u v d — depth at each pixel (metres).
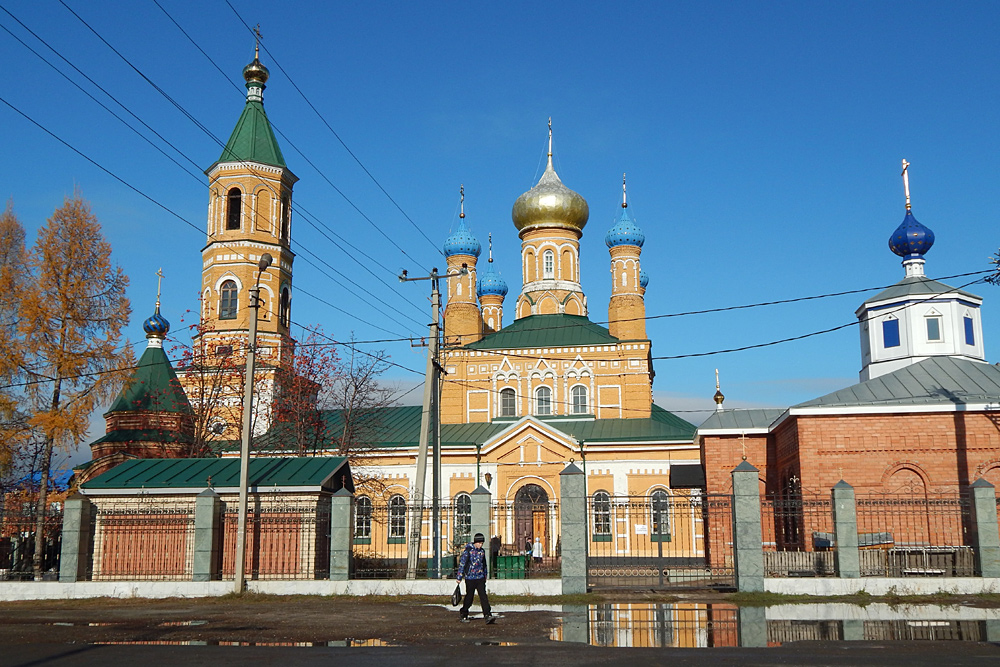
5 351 36.09
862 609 21.23
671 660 14.31
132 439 45.12
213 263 52.47
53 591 26.11
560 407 52.78
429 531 46.91
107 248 38.59
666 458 46.75
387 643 16.62
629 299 54.75
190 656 14.98
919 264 39.47
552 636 17.33
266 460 31.36
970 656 14.69
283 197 54.19
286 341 52.66
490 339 55.25
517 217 59.88
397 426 52.59
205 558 26.86
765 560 26.42
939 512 30.86
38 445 37.62
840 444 31.94
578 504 25.12
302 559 28.16
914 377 34.38
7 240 39.84
